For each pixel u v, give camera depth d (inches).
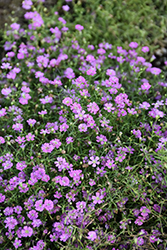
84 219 13.6
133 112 15.7
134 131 15.2
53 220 14.1
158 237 13.6
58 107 16.4
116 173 14.3
